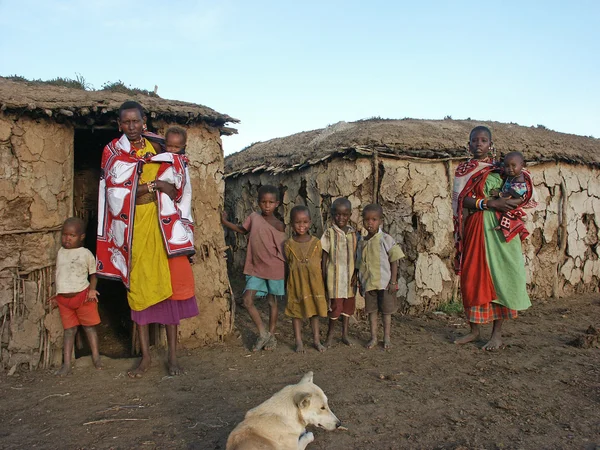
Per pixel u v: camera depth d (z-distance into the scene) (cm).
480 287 611
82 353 620
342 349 621
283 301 893
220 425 407
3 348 527
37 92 568
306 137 1065
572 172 983
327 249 618
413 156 812
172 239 510
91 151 877
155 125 614
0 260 525
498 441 382
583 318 787
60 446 373
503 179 613
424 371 539
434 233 814
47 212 552
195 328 635
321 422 334
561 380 510
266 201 616
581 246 995
